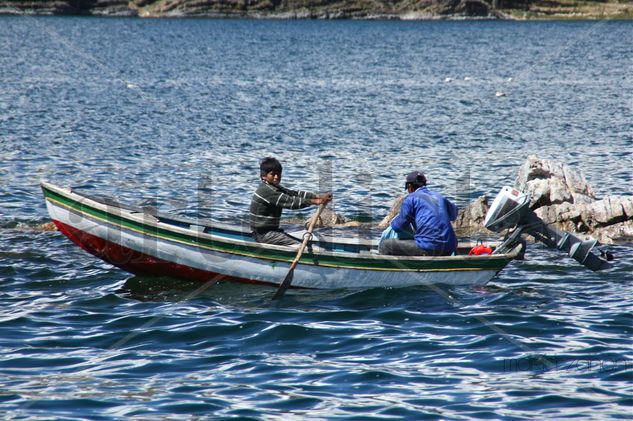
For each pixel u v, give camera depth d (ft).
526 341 51.29
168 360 47.98
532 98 233.96
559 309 58.23
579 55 445.37
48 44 482.69
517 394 43.11
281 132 162.09
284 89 258.37
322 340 51.62
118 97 227.61
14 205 92.73
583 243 64.85
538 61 401.70
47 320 54.90
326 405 41.73
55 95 226.79
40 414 40.50
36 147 135.85
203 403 41.96
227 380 45.09
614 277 67.62
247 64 370.32
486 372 46.37
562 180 92.17
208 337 51.96
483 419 40.22
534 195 87.51
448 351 49.70
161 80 287.07
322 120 181.88
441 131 164.86
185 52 445.37
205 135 156.56
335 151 137.90
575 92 252.21
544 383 44.57
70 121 172.76
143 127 166.81
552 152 137.28
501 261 64.18
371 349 50.03
